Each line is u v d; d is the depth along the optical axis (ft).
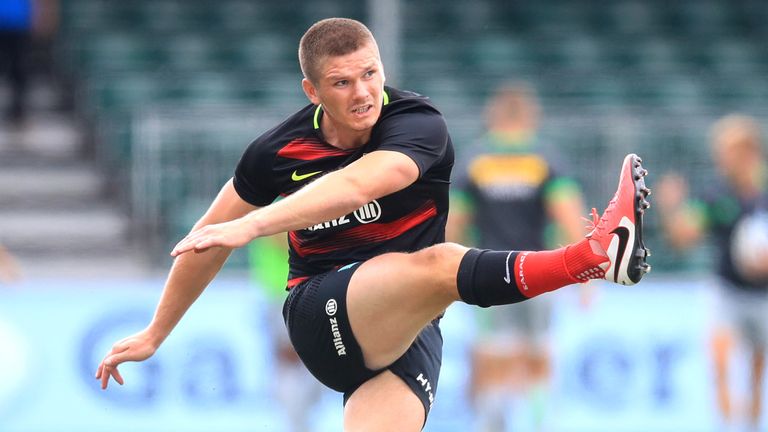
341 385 52.08
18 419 106.42
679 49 179.32
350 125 46.93
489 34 180.65
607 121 132.98
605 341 113.09
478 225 97.66
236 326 109.60
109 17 178.91
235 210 52.31
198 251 42.47
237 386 109.09
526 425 102.06
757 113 140.26
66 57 174.91
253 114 134.21
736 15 190.49
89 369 107.55
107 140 151.23
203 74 162.61
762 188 114.73
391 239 50.75
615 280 46.09
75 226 141.38
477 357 100.07
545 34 181.78
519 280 46.16
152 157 132.87
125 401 107.55
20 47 156.04
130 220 138.21
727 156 103.30
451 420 109.19
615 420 112.57
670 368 114.01
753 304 103.86
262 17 180.86
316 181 45.14
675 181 120.37
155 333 52.80
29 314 107.45
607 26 187.01
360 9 181.68
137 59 167.02
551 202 96.89
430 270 47.19
